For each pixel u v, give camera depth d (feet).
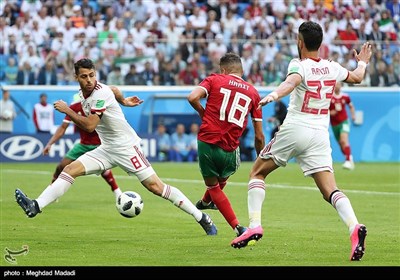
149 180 127.75
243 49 327.67
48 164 302.25
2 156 307.17
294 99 110.01
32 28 320.91
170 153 324.39
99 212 162.81
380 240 126.72
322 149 109.70
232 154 123.44
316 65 108.68
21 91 311.68
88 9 334.85
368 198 192.95
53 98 313.94
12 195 192.54
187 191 204.54
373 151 341.62
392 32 352.69
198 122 327.47
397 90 341.62
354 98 338.95
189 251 114.62
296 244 121.80
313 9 360.48
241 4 370.32
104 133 126.52
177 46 324.80
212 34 341.82
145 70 320.91
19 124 311.88
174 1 353.92
